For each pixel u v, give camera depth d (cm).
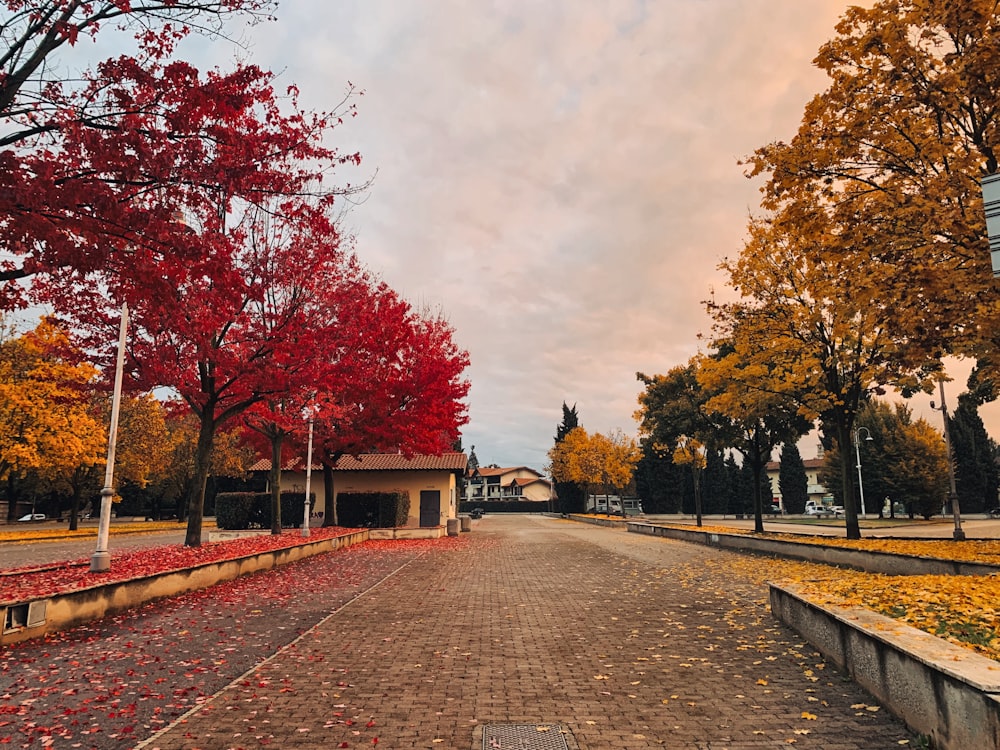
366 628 896
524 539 2969
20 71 880
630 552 2155
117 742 488
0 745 480
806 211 1257
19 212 823
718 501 7569
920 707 462
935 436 5181
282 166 1094
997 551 1370
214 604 1093
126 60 930
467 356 3200
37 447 2862
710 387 2353
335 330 1908
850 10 1161
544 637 833
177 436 4769
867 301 1181
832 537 2139
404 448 2833
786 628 853
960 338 1146
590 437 6456
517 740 479
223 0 919
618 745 468
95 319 1554
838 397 2012
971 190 1067
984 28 1058
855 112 1193
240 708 557
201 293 1259
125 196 967
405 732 498
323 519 3331
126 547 2578
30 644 796
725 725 504
